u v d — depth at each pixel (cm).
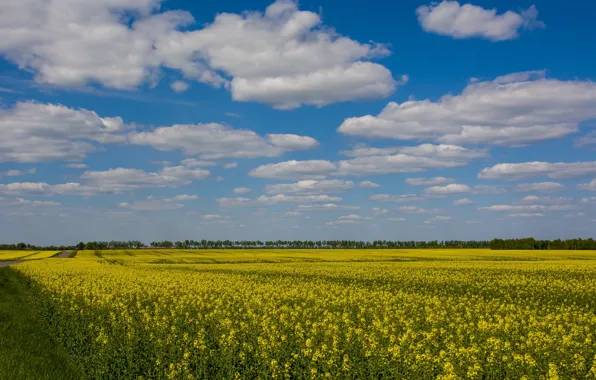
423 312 2077
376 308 2089
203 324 1719
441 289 3241
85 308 2105
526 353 1280
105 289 2817
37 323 2088
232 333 1416
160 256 9150
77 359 1506
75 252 11950
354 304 2247
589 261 6331
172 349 1348
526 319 1962
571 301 2748
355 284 3481
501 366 1213
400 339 1384
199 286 2944
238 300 2327
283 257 8275
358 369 1185
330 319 1758
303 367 1251
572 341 1412
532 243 12381
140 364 1338
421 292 3088
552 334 1576
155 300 2428
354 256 8400
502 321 1683
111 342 1464
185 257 8606
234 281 3416
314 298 2431
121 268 4975
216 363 1284
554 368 1157
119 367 1336
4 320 2100
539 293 3072
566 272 4528
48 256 9931
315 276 4178
